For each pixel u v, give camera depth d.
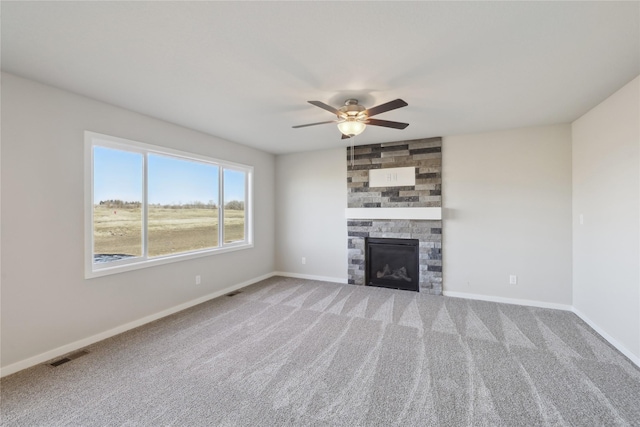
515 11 1.57
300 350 2.62
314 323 3.23
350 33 1.77
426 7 1.54
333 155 5.05
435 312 3.56
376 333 2.96
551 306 3.71
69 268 2.63
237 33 1.77
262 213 5.22
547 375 2.20
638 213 2.36
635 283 2.40
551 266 3.72
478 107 3.04
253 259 4.99
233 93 2.66
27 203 2.37
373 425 1.72
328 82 2.43
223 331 3.03
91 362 2.43
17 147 2.31
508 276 3.93
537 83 2.47
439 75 2.32
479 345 2.69
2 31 1.72
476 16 1.61
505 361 2.41
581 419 1.75
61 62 2.11
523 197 3.85
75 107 2.66
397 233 4.54
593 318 3.08
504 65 2.16
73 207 2.65
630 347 2.46
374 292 4.41
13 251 2.30
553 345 2.68
